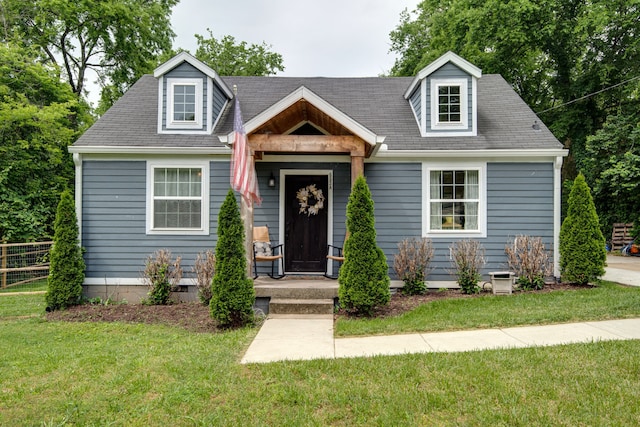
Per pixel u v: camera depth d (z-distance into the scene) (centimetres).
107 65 1934
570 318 595
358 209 657
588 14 1592
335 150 731
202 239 861
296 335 561
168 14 2016
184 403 349
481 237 855
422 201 862
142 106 994
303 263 909
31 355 504
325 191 912
